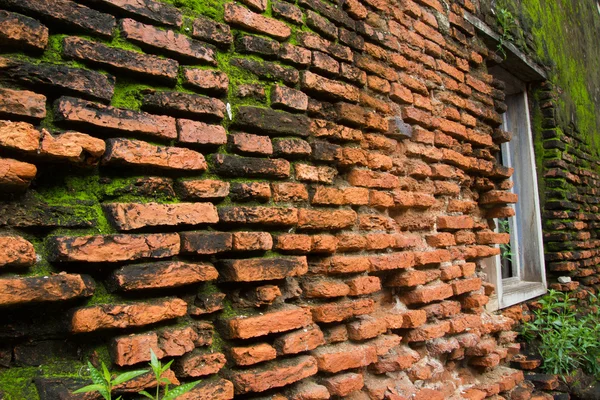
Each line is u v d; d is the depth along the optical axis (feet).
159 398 4.78
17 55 4.44
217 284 5.73
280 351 5.98
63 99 4.57
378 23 8.77
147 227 4.96
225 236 5.56
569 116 18.38
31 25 4.47
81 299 4.58
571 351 13.25
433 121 9.62
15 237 4.19
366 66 8.23
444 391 8.75
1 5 4.40
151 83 5.33
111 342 4.66
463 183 10.78
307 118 6.93
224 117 5.96
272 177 6.38
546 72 16.76
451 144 10.18
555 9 18.90
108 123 4.81
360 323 7.22
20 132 4.21
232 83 6.13
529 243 16.28
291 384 6.25
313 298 6.82
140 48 5.25
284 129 6.56
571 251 16.53
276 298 6.32
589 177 19.30
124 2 5.16
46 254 4.45
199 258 5.46
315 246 6.73
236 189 5.88
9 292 4.00
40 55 4.58
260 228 6.10
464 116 10.76
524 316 13.69
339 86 7.49
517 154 16.80
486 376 10.14
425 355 8.71
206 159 5.74
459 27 11.23
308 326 6.48
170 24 5.51
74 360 4.56
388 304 8.28
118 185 4.97
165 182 5.27
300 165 6.77
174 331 5.05
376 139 8.22
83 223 4.66
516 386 10.54
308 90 7.09
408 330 8.32
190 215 5.26
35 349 4.41
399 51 9.13
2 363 4.22
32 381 4.27
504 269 16.53
